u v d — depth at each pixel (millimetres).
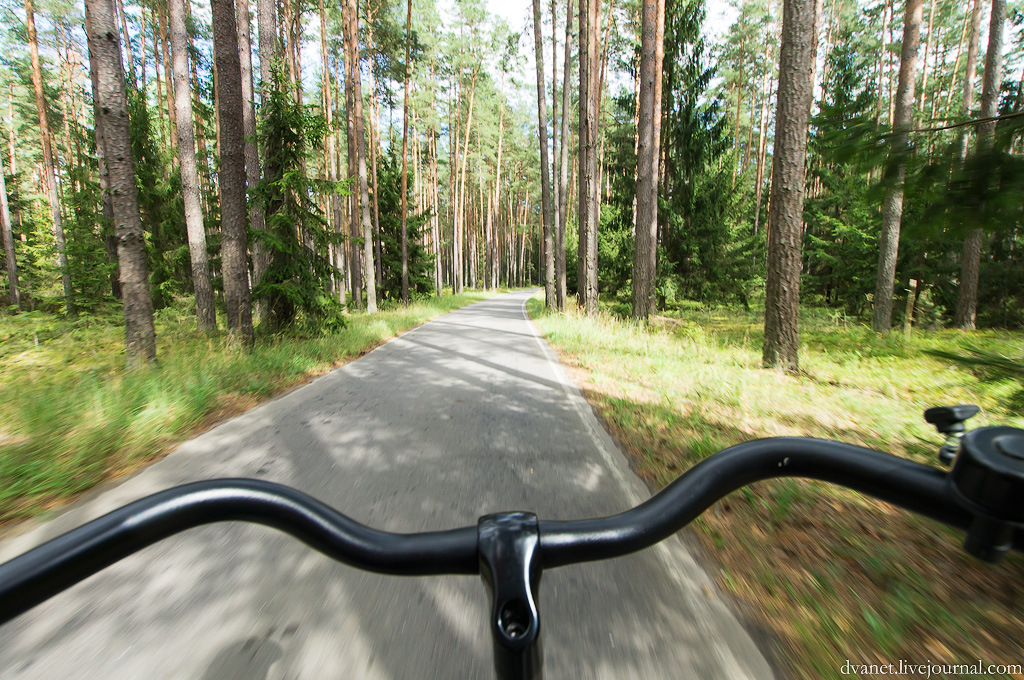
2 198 26094
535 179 63938
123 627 2562
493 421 6352
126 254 8188
